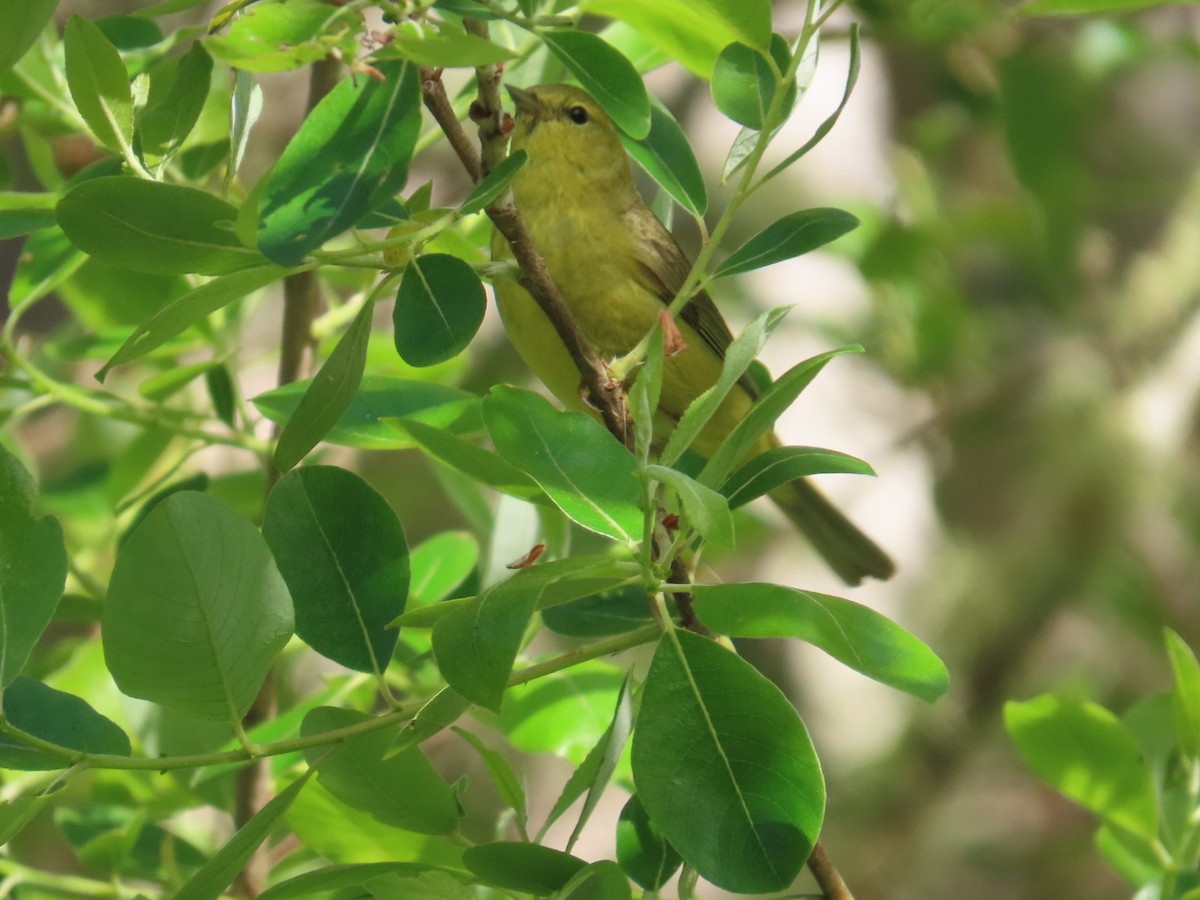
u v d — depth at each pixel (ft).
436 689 25.64
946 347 49.90
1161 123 58.59
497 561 25.12
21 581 15.70
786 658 52.60
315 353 30.25
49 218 19.17
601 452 16.70
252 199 14.01
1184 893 21.59
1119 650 57.52
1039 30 41.32
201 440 29.60
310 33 13.71
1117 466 56.13
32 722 16.39
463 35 13.67
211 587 15.21
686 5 18.74
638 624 22.30
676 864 18.63
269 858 29.14
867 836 50.96
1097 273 57.06
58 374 32.48
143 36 24.36
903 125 52.75
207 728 24.41
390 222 17.07
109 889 24.35
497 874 16.72
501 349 50.21
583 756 24.49
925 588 55.62
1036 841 56.18
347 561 17.76
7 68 16.11
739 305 50.34
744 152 20.13
